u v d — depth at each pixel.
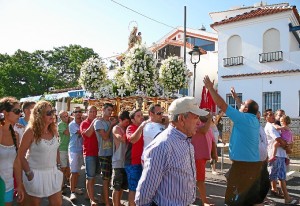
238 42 20.19
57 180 4.49
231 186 5.27
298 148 14.84
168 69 8.74
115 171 5.73
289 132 7.45
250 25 19.62
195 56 11.34
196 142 6.26
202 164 6.31
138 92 7.83
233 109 5.18
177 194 2.71
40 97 21.69
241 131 5.18
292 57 18.06
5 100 4.31
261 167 5.29
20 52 51.59
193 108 2.83
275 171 7.17
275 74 18.33
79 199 7.16
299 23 19.92
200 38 27.80
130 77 7.79
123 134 5.68
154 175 2.67
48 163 4.37
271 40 18.95
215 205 6.79
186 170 2.74
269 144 7.39
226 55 20.48
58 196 4.52
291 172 11.04
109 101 8.12
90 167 6.51
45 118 4.33
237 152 5.23
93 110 6.80
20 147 4.26
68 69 57.50
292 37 19.06
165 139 2.76
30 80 46.94
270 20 18.88
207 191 8.02
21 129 5.90
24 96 46.38
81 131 6.66
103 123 6.36
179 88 9.05
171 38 29.23
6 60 50.72
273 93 18.52
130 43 12.38
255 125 5.20
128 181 5.40
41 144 4.29
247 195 5.17
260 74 18.78
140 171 5.36
